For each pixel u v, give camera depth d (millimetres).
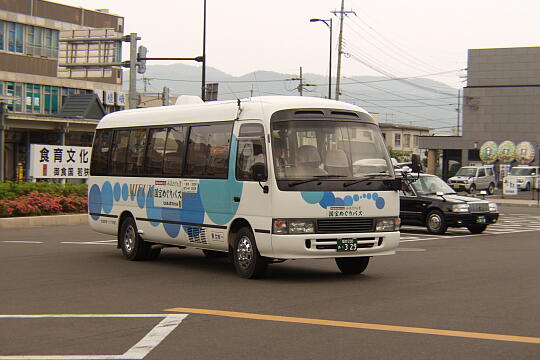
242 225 13172
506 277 13156
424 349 7352
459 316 9188
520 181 63594
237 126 13250
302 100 12922
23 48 55875
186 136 14555
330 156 12625
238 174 13023
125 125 16531
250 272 12781
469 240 21781
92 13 63031
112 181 16688
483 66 75750
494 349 7352
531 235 23844
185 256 17047
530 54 74000
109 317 9117
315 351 7277
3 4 54188
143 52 36500
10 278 12836
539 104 73812
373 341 7719
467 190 56406
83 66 43250
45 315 9273
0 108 44281
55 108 58906
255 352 7238
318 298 10656
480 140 75875
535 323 8734
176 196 14617
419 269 14430
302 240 12141
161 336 7984
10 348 7461
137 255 15859
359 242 12539
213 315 9250
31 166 29344
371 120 13320
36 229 23359
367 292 11266
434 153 79688
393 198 12992
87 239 20344
